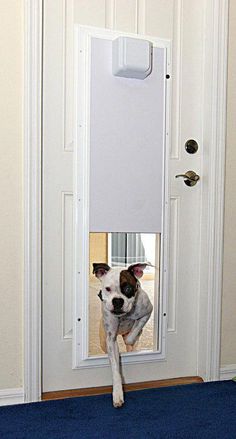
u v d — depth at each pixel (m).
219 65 2.15
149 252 2.09
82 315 2.00
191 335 2.23
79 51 1.97
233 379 2.20
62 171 1.98
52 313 1.98
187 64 2.18
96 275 2.01
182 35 2.17
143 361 2.11
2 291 1.85
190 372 2.23
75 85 1.97
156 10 2.11
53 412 1.80
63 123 1.98
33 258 1.88
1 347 1.86
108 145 2.02
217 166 2.16
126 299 2.00
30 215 1.87
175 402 1.92
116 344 2.03
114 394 1.89
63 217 1.99
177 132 2.18
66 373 2.00
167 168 2.12
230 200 2.21
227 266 2.21
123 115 2.04
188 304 2.22
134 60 1.95
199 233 2.21
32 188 1.88
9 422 1.71
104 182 2.02
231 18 2.18
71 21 1.98
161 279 2.11
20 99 1.86
